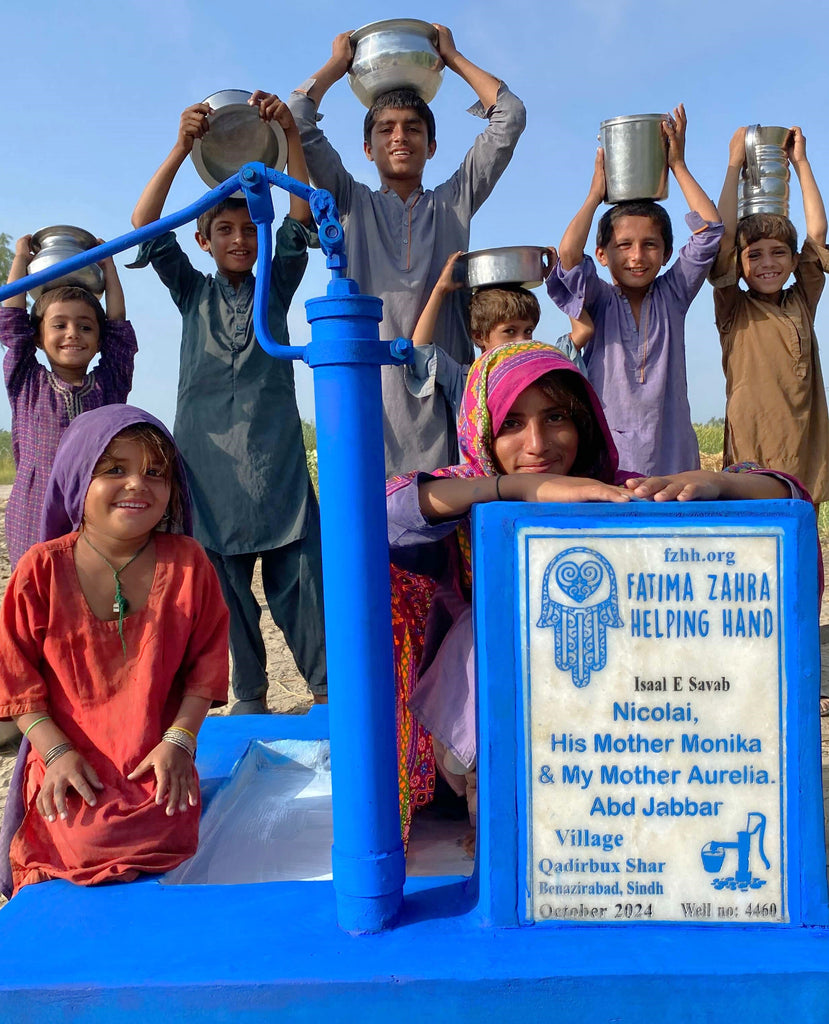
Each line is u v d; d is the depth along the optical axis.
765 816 1.67
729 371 4.63
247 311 3.99
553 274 4.21
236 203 3.94
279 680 5.02
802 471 4.51
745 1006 1.54
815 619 1.66
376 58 4.28
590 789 1.68
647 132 4.04
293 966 1.58
